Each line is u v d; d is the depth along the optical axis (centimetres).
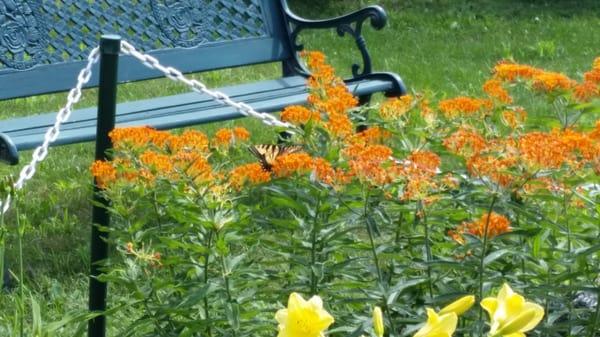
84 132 557
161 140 362
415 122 406
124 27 664
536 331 326
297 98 643
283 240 383
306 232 347
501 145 348
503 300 192
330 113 391
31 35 622
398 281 357
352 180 334
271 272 353
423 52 1166
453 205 359
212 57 691
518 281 340
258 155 404
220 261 336
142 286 350
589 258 348
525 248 348
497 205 339
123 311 445
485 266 329
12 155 511
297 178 347
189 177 329
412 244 357
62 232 610
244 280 338
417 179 320
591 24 1309
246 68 1072
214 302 345
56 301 488
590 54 1155
